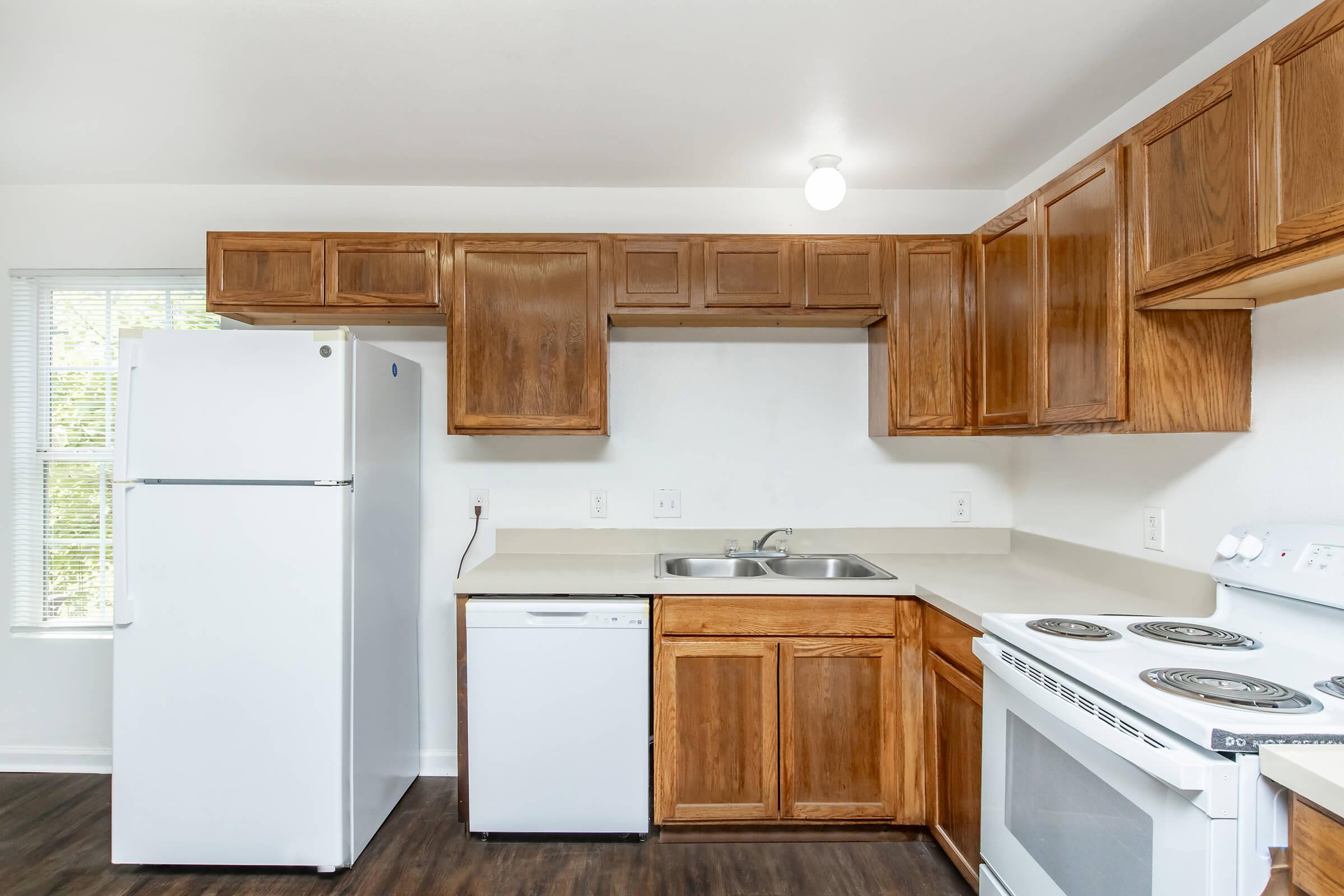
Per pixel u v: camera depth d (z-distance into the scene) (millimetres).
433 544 2590
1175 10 1537
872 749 2055
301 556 1909
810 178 2203
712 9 1529
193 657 1916
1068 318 1733
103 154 2301
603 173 2459
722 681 2061
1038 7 1526
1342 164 1020
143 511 1906
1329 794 786
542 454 2607
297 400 1916
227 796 1922
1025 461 2518
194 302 2584
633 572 2188
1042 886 1281
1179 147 1368
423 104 1962
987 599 1818
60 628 2566
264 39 1646
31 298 2576
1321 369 1390
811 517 2623
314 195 2574
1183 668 1153
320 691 1913
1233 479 1603
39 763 2545
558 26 1595
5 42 1648
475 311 2293
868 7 1522
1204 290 1337
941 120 2059
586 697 2057
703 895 1844
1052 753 1261
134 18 1561
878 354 2477
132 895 1853
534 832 2070
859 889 1866
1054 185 1788
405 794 2406
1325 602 1208
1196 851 911
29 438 2570
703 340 2619
